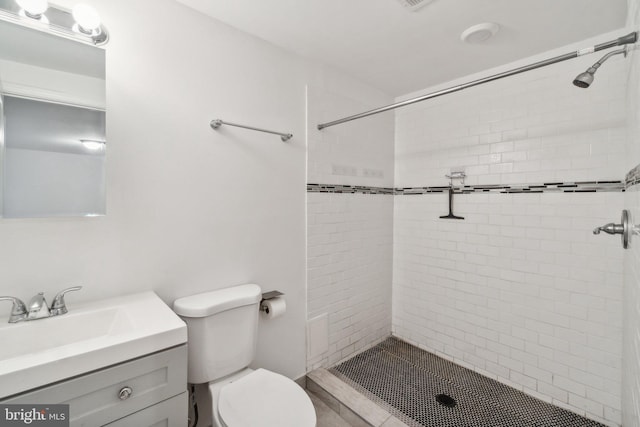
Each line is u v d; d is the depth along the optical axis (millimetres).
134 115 1382
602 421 1742
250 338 1574
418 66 2170
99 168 1262
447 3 1477
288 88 1964
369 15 1590
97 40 1252
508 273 2111
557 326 1909
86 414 904
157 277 1463
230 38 1693
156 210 1453
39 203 1147
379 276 2674
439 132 2477
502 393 2010
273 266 1919
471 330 2305
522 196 2037
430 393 1996
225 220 1693
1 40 1093
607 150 1723
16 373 798
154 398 1036
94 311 1193
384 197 2695
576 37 1765
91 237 1287
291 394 1333
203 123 1598
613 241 1711
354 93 2381
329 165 2221
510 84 2090
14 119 1108
